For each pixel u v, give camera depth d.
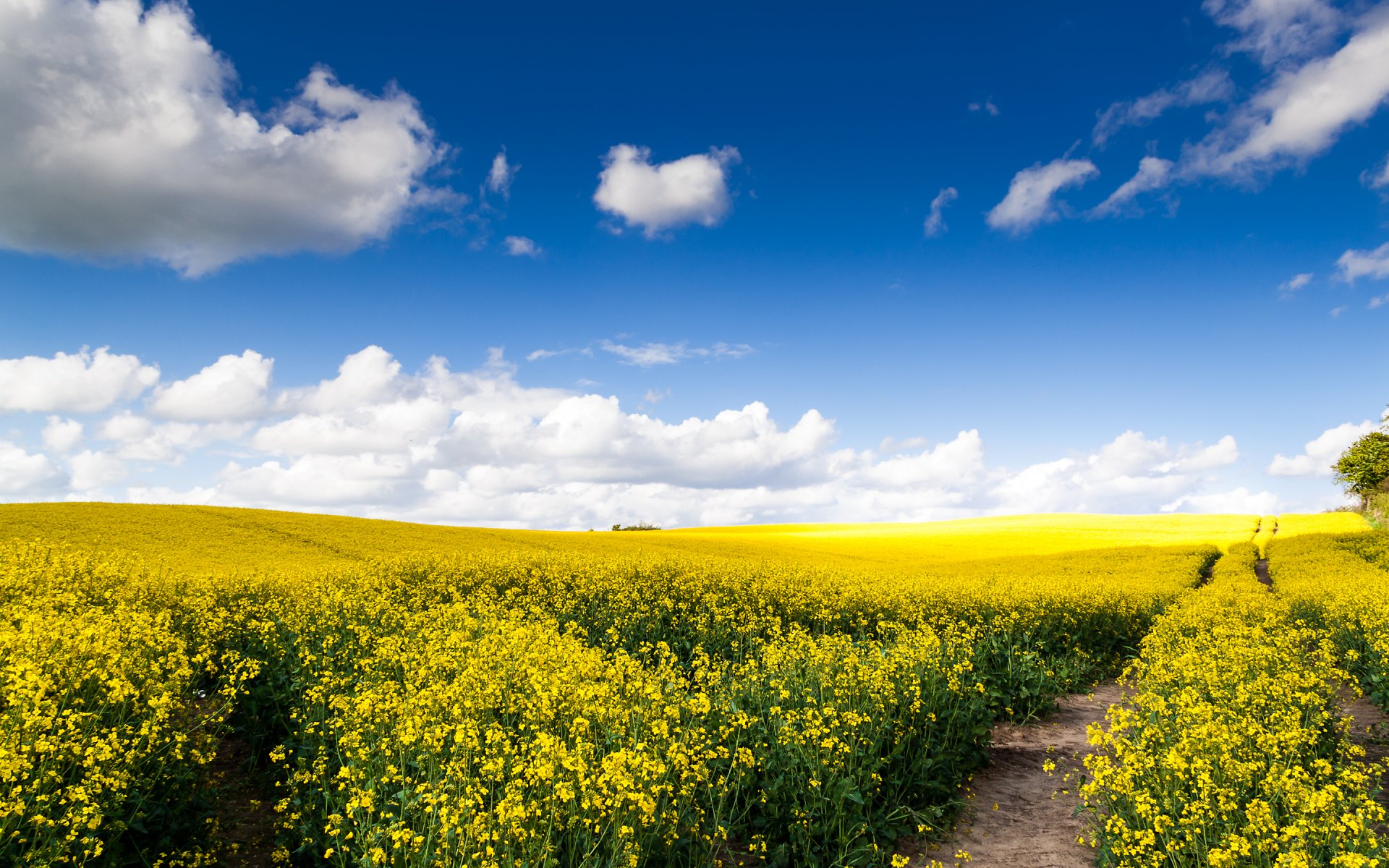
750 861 6.96
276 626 11.76
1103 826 7.06
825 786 7.20
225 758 9.25
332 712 8.53
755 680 9.68
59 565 15.30
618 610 16.55
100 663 7.60
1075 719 12.90
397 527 45.41
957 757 9.28
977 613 17.03
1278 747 7.59
